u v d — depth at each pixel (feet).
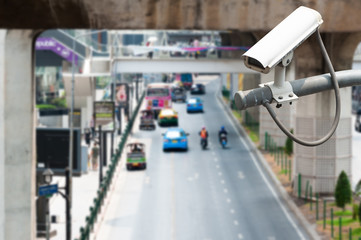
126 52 398.42
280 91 34.30
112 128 285.02
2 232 173.88
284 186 258.16
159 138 397.60
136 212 230.89
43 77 400.67
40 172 204.54
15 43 169.37
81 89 371.76
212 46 370.94
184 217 223.30
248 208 233.55
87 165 301.63
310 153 233.96
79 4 143.43
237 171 297.74
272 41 33.37
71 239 194.18
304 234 200.54
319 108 226.99
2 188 172.76
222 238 198.59
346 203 216.95
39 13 145.28
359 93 435.94
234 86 495.82
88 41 392.88
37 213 197.67
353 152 319.27
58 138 220.23
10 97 171.12
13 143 172.04
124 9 146.10
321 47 34.55
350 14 131.03
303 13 34.37
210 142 380.58
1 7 144.46
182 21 144.77
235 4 136.87
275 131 334.44
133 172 300.61
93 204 239.50
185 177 288.10
